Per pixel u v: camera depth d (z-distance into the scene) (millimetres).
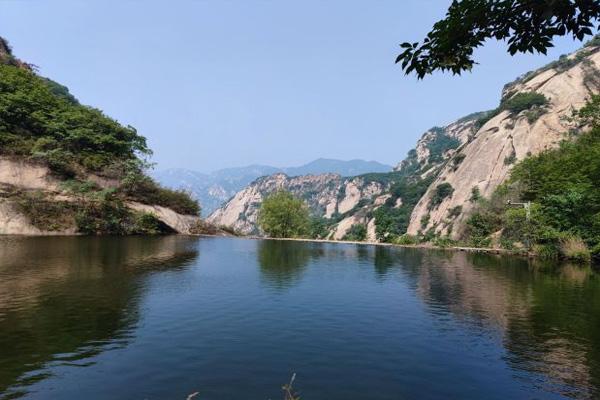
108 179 57469
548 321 15016
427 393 9117
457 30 5293
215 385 9250
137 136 66438
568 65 131125
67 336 12289
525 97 124375
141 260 29047
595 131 50875
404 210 165500
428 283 23141
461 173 126250
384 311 16266
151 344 11797
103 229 51312
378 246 55250
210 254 35625
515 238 46875
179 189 70625
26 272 22484
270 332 13219
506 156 114062
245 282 22031
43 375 9578
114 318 14273
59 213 49156
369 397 8859
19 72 60375
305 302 17547
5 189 48031
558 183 42906
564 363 10945
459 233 75625
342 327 13945
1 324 13227
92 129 59875
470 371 10359
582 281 24172
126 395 8695
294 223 75562
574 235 37344
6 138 50625
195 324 13867
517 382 9750
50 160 51906
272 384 9375
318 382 9547
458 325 14422
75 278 21125
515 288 21672
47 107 57844
